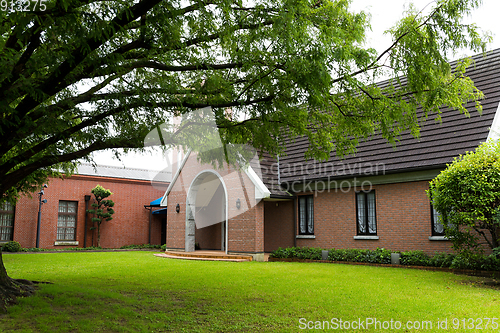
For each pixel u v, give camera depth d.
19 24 3.99
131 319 5.82
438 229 12.95
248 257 15.70
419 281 9.70
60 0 3.98
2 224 21.92
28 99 5.38
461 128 13.19
